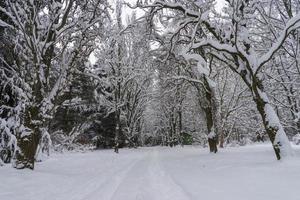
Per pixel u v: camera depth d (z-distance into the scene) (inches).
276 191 316.5
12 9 528.7
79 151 1429.6
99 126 2042.3
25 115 560.7
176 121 2228.1
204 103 997.8
